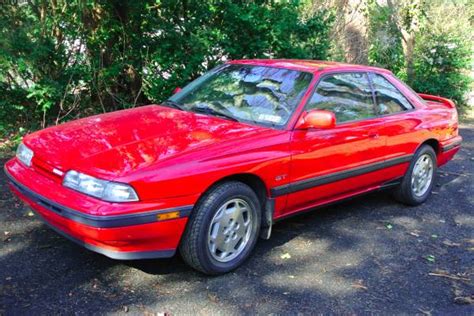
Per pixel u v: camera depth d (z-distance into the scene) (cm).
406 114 542
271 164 398
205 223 361
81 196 334
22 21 683
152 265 392
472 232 514
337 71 482
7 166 409
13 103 730
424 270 424
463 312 363
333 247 452
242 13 759
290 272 399
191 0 741
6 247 405
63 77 720
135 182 327
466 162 791
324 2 1077
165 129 400
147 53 756
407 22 1261
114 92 797
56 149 371
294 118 426
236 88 475
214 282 375
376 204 577
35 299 335
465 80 1248
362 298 371
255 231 403
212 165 360
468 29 1441
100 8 722
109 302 339
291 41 832
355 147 473
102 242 330
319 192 454
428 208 576
